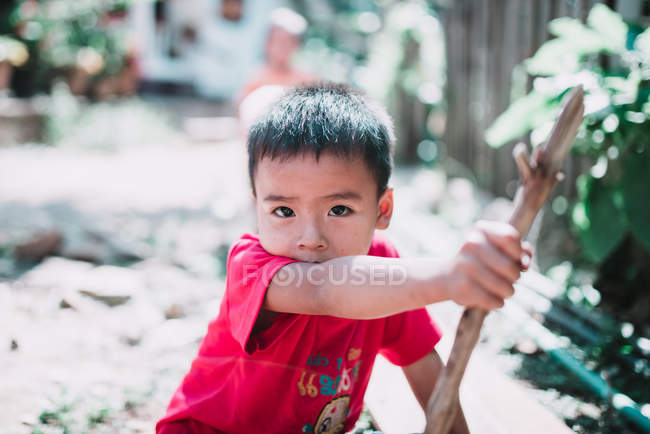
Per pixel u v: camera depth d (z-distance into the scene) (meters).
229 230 5.24
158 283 3.89
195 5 14.84
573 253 3.59
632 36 2.90
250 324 1.40
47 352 2.90
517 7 5.13
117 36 12.51
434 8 6.79
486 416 2.04
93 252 4.32
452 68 6.44
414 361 1.78
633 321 2.97
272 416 1.58
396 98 8.03
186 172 8.14
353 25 9.91
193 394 1.67
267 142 1.46
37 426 2.22
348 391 1.66
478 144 5.98
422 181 6.79
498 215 4.92
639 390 2.49
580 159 3.78
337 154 1.42
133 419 2.33
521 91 4.91
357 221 1.47
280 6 14.52
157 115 11.37
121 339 3.06
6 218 5.60
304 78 5.09
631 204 2.76
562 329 3.10
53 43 11.52
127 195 6.75
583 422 2.31
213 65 14.79
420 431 2.01
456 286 1.10
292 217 1.46
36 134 9.91
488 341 3.05
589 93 2.82
